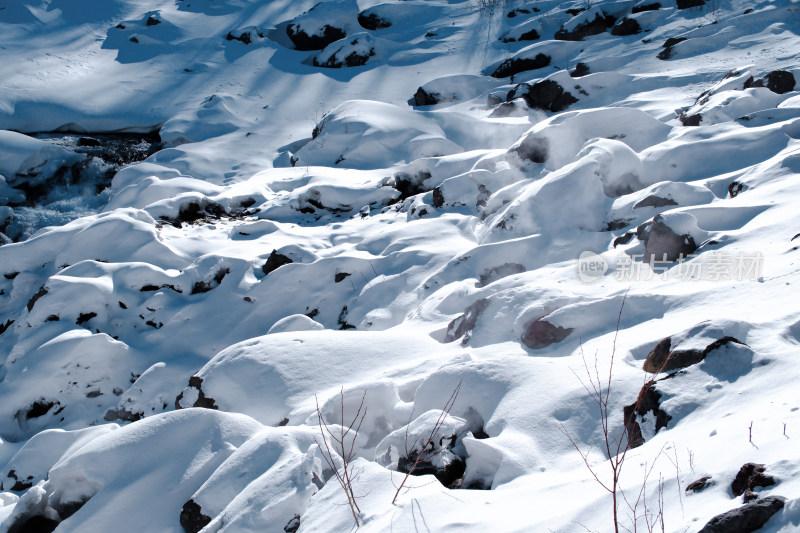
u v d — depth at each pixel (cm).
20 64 1973
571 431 449
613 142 933
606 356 520
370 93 1866
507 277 781
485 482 453
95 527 517
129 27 2259
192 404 689
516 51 1933
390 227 1059
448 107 1686
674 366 453
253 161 1529
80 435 695
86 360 867
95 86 1923
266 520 437
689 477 325
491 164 1102
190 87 1945
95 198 1486
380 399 571
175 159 1547
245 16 2397
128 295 952
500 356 611
